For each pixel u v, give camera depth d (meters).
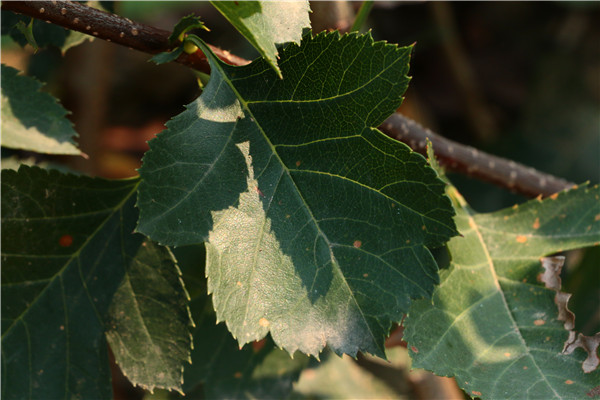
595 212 0.32
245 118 0.28
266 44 0.26
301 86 0.28
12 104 0.27
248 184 0.28
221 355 0.35
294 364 0.36
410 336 0.28
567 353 0.29
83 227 0.30
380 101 0.27
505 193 0.63
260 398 0.35
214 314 0.35
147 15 0.60
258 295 0.27
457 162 0.35
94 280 0.30
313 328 0.27
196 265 0.35
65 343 0.29
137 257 0.30
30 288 0.29
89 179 0.30
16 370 0.29
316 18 0.34
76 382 0.29
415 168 0.27
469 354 0.29
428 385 0.43
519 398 0.28
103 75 0.60
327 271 0.27
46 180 0.29
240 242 0.27
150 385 0.29
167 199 0.27
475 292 0.30
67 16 0.28
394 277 0.27
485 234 0.32
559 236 0.31
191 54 0.29
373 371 0.45
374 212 0.28
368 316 0.27
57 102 0.27
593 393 0.28
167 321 0.29
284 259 0.27
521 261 0.31
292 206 0.28
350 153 0.28
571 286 0.38
